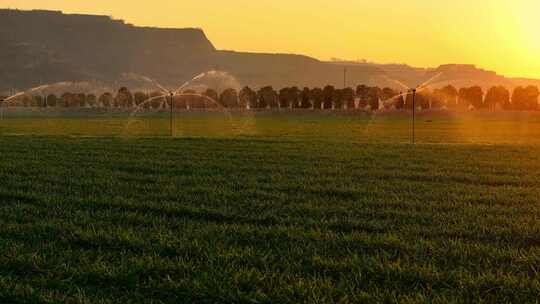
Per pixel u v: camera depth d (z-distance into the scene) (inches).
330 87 6003.9
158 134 2583.7
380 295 460.8
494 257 553.3
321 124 3545.8
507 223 697.6
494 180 1061.8
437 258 554.9
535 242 620.7
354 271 516.1
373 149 1626.5
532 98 5880.9
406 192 916.0
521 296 458.6
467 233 647.1
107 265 539.5
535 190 949.8
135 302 463.5
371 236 634.8
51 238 643.5
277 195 872.3
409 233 652.1
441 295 463.5
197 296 470.6
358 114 5093.5
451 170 1200.2
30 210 783.7
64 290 491.2
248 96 6215.6
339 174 1122.7
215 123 3639.3
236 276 498.6
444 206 802.8
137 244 599.2
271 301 455.8
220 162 1314.0
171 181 1029.2
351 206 805.2
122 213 752.3
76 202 834.2
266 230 658.2
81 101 6919.3
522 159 1406.3
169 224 696.4
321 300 450.0
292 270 522.0
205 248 587.2
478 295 462.0
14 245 599.2
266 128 3102.9
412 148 1667.1
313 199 859.4
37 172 1151.0
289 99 6122.1
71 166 1244.5
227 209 775.7
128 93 6850.4
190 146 1696.6
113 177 1079.0
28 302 462.9
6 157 1411.2
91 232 643.5
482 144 1847.9
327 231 655.1
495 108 6003.9
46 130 2876.5
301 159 1380.4
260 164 1274.6
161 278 506.3
